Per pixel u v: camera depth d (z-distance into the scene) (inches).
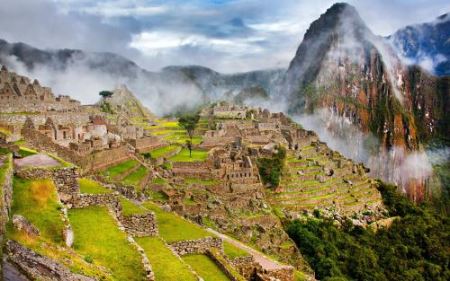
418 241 6717.5
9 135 2438.5
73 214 1448.1
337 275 4345.5
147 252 1472.7
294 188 6038.4
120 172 3472.0
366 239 5866.1
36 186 1391.5
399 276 5492.1
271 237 4222.4
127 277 1186.6
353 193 6973.4
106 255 1237.7
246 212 4466.0
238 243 2869.1
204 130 7386.8
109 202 1568.7
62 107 4468.5
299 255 4293.8
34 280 960.9
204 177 4680.1
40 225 1217.4
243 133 7101.4
